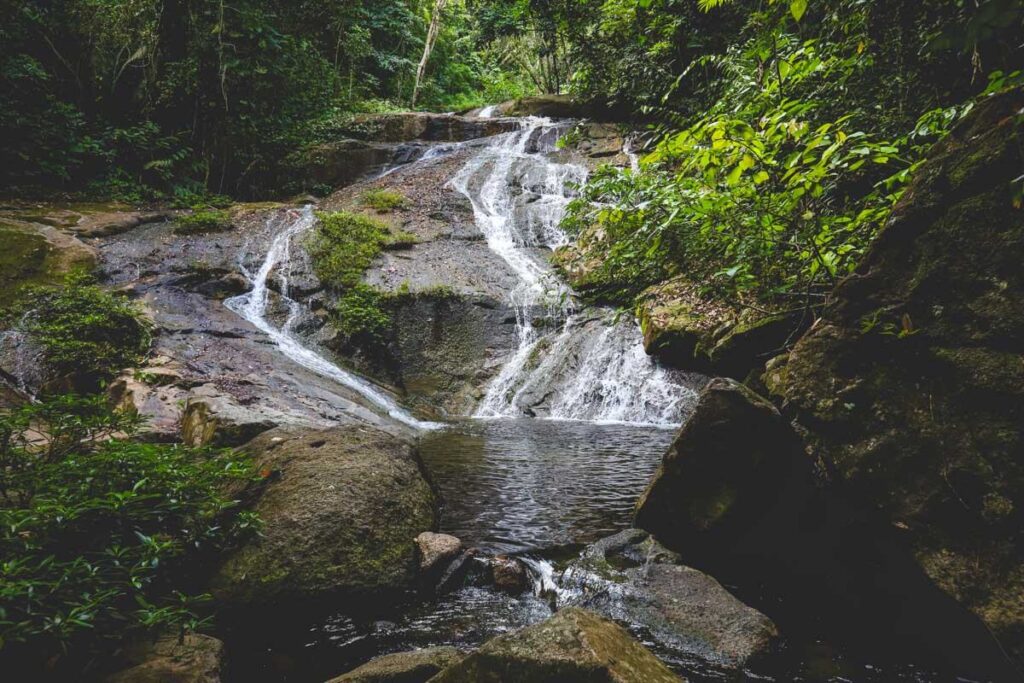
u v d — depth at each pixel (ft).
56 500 7.67
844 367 8.38
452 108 81.10
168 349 23.16
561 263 32.60
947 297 7.38
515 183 42.50
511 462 17.21
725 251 13.61
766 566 10.73
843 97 16.42
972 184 7.22
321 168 47.96
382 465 11.83
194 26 42.98
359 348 28.53
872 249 8.19
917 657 8.39
